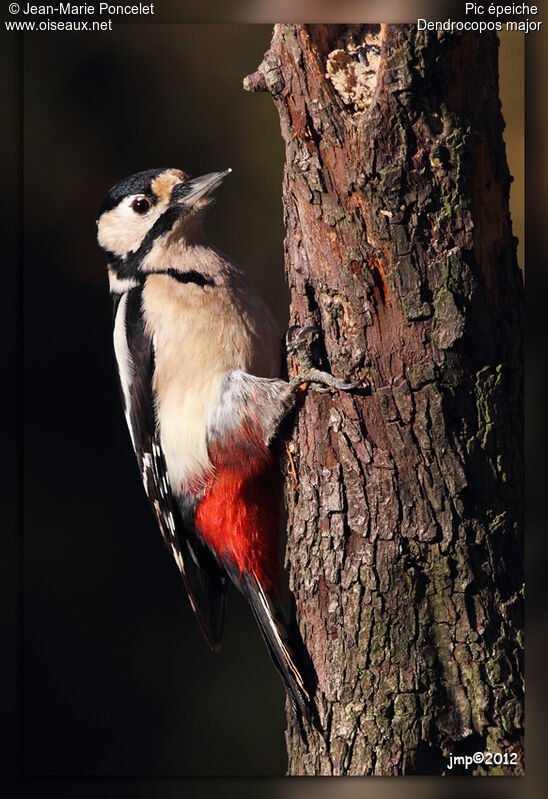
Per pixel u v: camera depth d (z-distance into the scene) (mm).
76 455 13328
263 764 12508
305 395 6504
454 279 5805
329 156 5824
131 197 7855
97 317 13398
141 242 7820
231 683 12820
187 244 7719
